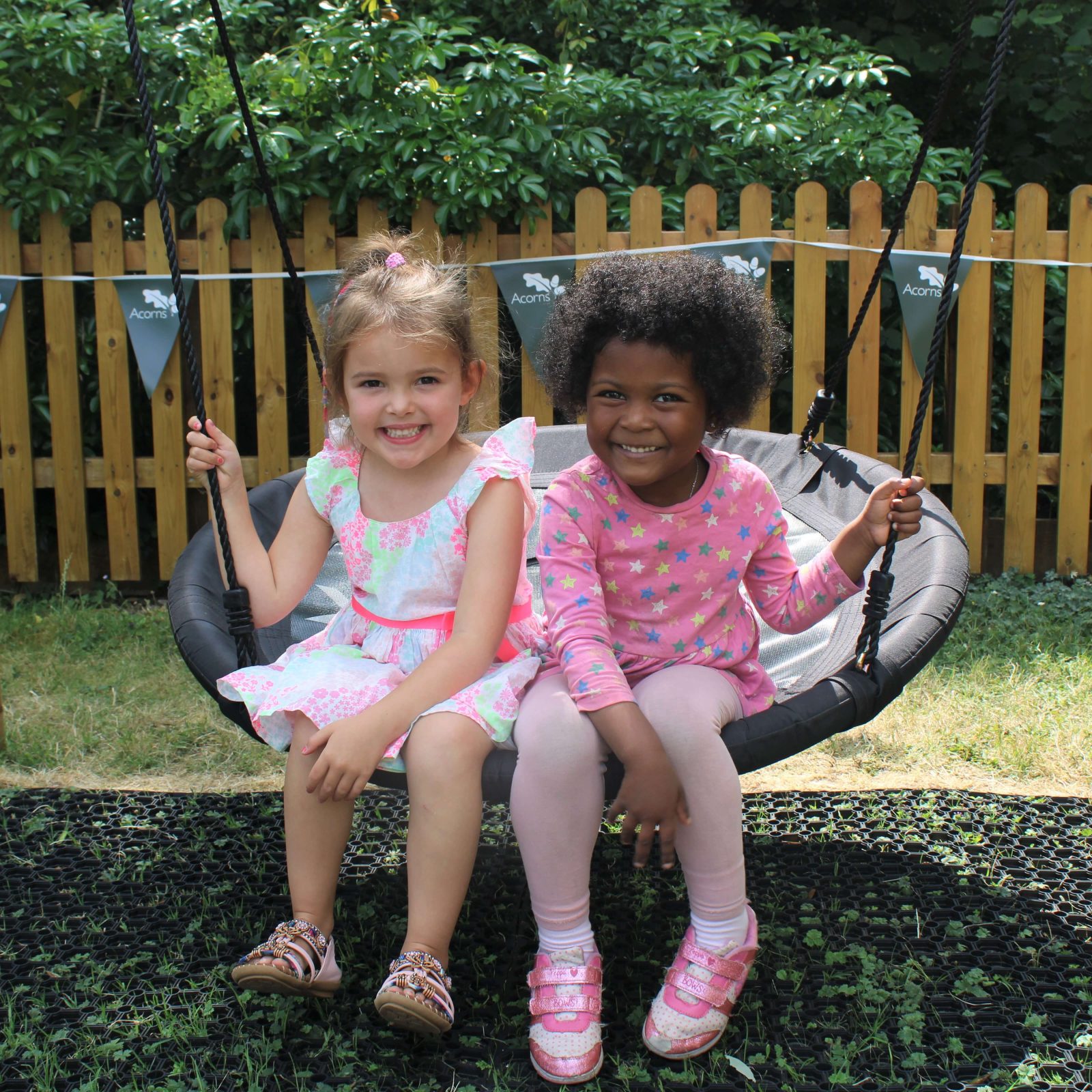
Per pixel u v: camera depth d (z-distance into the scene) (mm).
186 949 2076
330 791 1726
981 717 3115
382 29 4281
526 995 1922
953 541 2408
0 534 4734
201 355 4312
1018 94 5918
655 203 4176
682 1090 1682
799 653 2539
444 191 4199
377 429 1913
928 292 4211
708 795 1739
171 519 4434
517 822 1743
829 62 5250
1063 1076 1702
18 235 4273
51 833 2537
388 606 2018
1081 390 4348
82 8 4395
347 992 1936
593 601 1882
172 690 3451
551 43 5625
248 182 4227
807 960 2014
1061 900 2203
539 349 2090
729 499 1959
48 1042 1782
